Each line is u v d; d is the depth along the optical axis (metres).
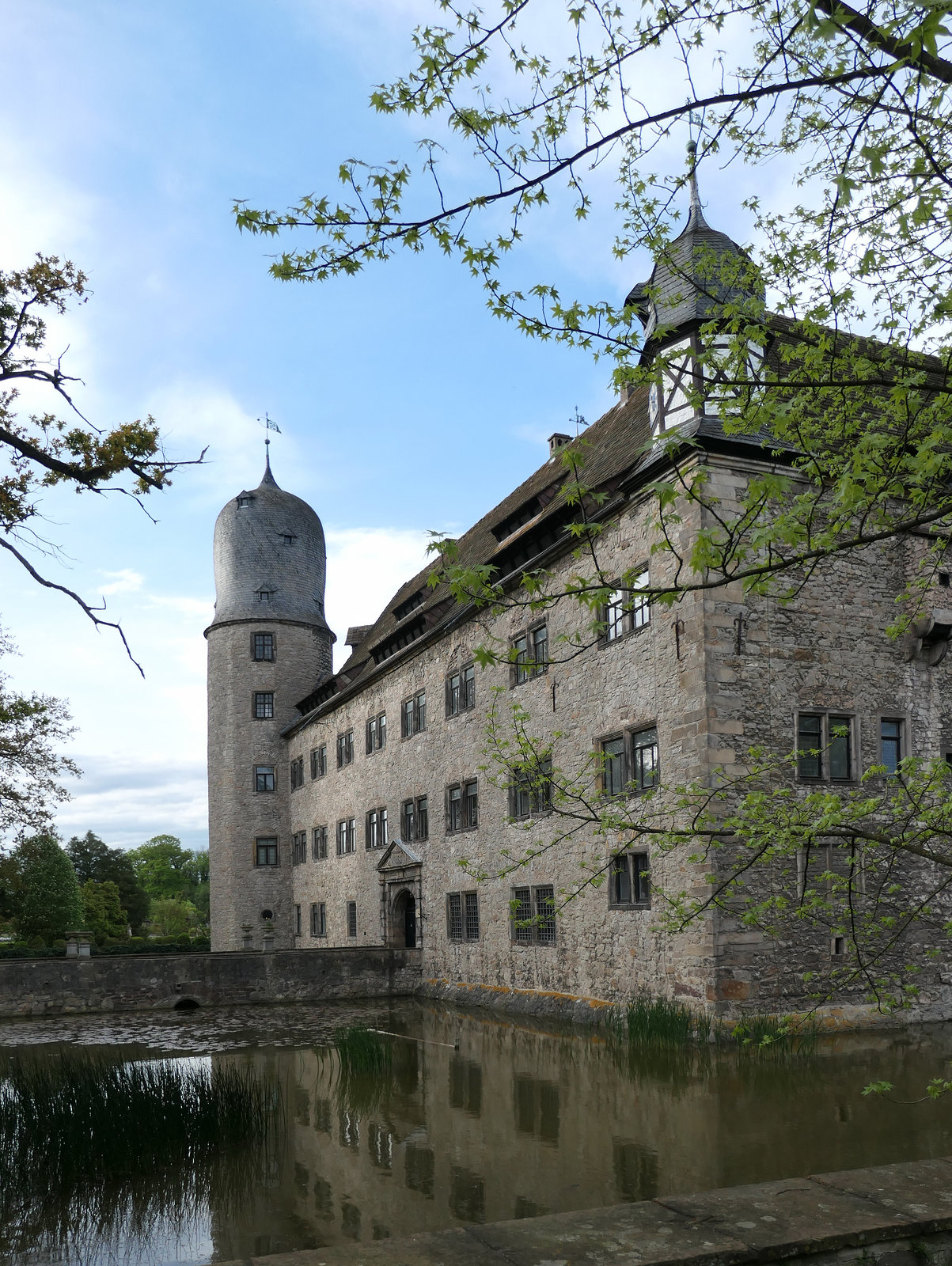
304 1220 6.74
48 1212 7.07
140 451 11.40
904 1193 4.79
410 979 26.23
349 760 33.91
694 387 5.32
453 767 25.06
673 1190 6.99
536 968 20.25
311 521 44.34
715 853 14.87
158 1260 6.09
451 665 25.56
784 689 15.97
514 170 4.50
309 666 42.31
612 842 17.67
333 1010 22.64
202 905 106.88
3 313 11.10
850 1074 11.28
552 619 20.52
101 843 71.50
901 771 7.06
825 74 4.63
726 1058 12.71
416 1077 12.46
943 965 16.12
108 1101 9.02
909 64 4.02
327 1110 10.41
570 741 19.55
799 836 6.36
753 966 14.77
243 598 42.28
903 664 17.03
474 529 31.48
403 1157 8.32
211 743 42.03
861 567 16.94
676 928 7.07
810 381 5.11
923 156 5.06
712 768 15.20
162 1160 8.35
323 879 36.03
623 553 17.92
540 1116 9.77
